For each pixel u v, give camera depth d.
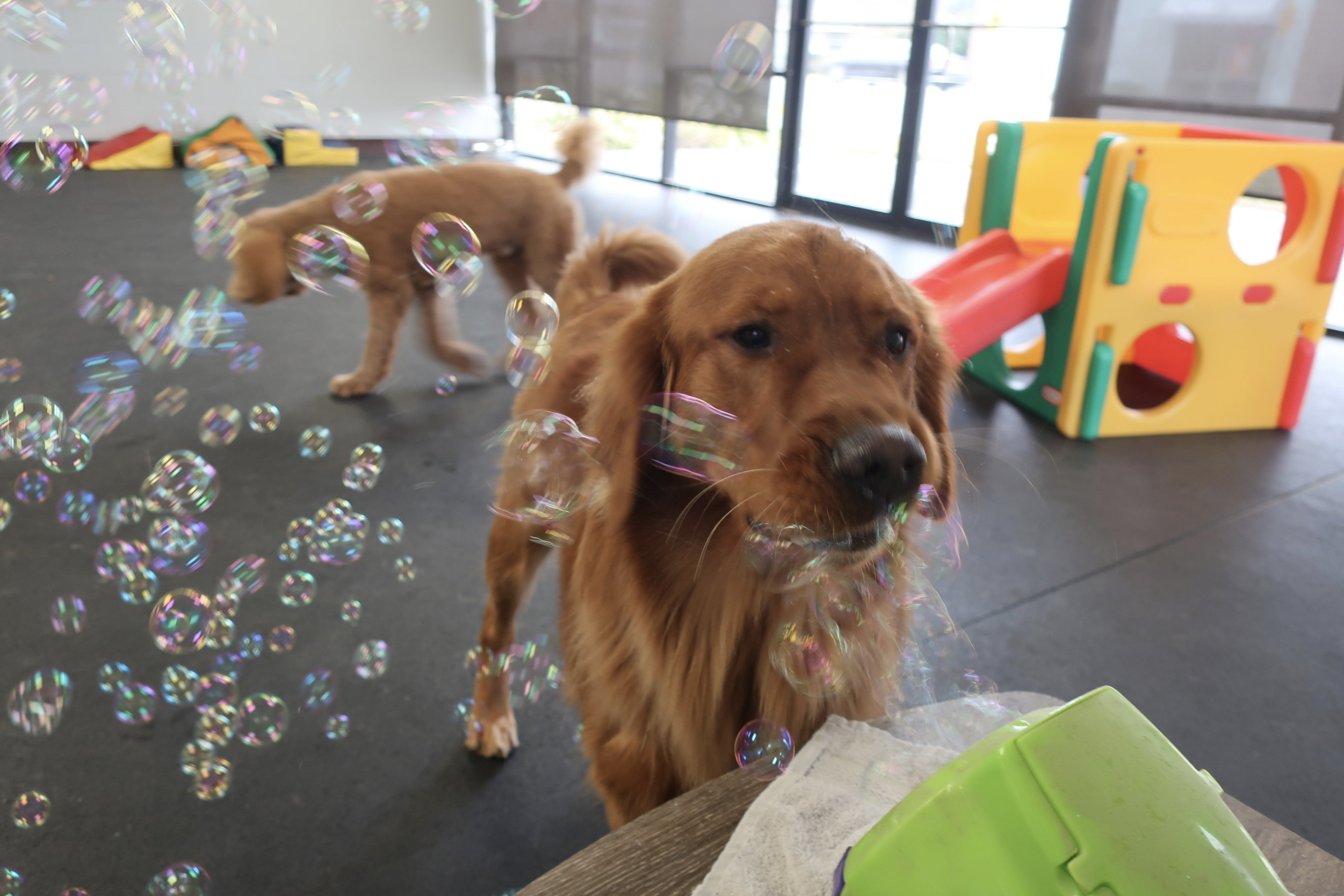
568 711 1.56
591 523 1.04
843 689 0.89
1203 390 2.83
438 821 1.31
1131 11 4.06
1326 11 3.41
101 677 1.56
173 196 5.80
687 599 0.93
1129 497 2.39
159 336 3.26
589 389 1.06
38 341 3.16
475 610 1.82
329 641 1.70
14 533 2.00
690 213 5.47
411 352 3.32
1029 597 1.90
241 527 2.08
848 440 0.72
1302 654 1.75
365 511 2.18
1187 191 2.59
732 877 0.53
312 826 1.28
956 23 4.78
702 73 5.59
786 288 0.82
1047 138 3.27
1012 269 2.94
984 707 0.76
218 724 1.46
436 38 7.70
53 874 1.17
